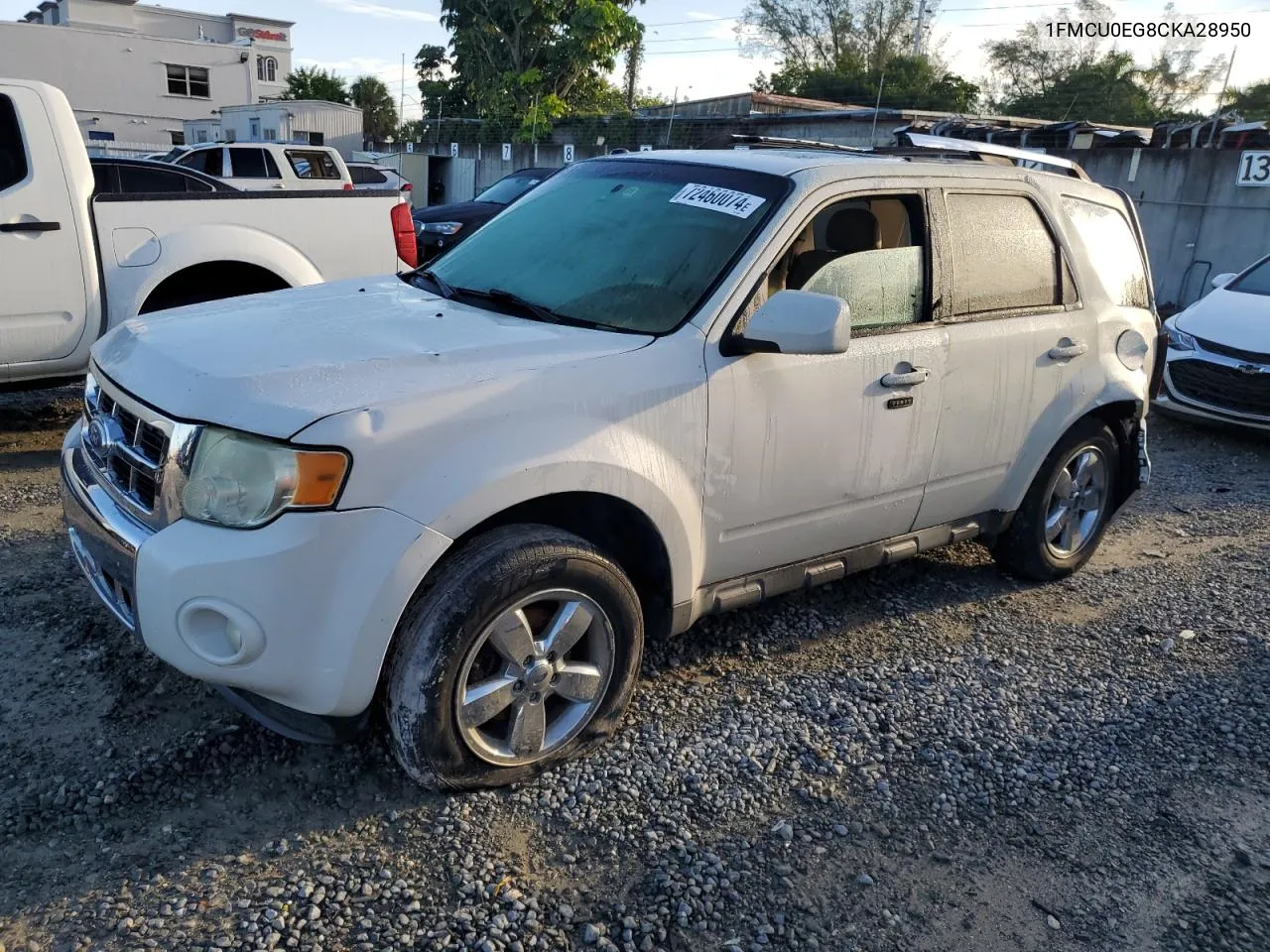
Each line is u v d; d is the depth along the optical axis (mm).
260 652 2674
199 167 18438
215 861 2771
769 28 41531
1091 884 2982
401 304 3635
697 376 3279
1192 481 7312
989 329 4199
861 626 4508
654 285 3533
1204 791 3459
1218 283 9430
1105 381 4734
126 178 8344
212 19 50781
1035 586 5098
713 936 2668
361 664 2750
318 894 2668
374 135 61406
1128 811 3322
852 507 3900
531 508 3133
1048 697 3992
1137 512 6477
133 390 2957
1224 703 4035
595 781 3209
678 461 3260
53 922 2521
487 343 3117
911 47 39438
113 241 5879
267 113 34062
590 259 3752
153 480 2799
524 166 26875
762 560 3725
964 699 3930
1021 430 4449
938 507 4277
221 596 2629
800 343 3201
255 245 6348
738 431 3404
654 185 3988
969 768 3484
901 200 3994
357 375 2832
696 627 4344
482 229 4375
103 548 2896
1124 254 5070
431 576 2900
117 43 42000
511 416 2900
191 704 3447
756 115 20969
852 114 18656
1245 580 5332
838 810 3205
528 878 2801
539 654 3072
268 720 2912
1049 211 4582
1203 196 14555
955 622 4621
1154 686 4141
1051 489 4812
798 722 3666
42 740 3219
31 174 5547
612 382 3105
